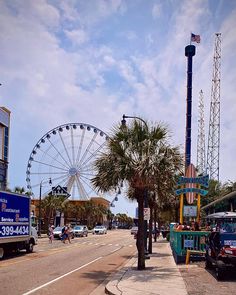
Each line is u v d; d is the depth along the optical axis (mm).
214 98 70250
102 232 76625
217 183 62969
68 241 45594
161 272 16078
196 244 19703
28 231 26469
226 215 18172
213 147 70250
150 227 27094
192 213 25922
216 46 69562
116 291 11844
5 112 51281
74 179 74312
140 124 17250
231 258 13523
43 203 74625
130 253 29141
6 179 51531
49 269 17984
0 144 50000
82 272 17156
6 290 12164
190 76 55031
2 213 22188
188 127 52750
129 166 16500
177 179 17438
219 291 11633
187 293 11367
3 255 23844
